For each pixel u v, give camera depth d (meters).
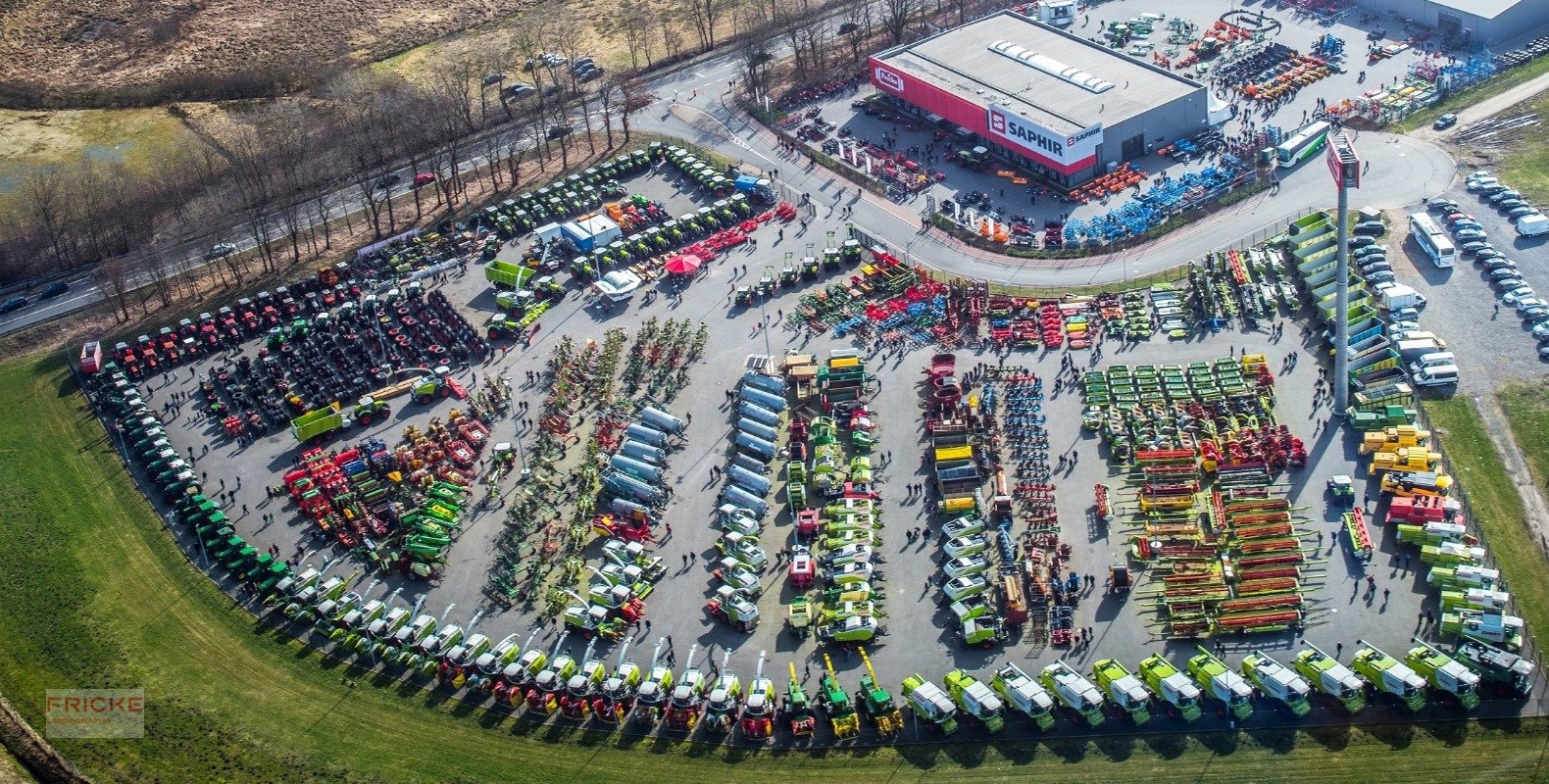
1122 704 139.75
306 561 172.62
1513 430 171.75
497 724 148.75
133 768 147.38
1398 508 158.62
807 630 155.25
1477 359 183.50
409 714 151.00
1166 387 184.00
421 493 181.75
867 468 174.62
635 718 146.88
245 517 181.75
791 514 171.62
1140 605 153.50
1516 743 134.00
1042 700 140.12
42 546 180.25
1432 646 143.88
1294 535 159.00
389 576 169.88
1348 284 193.38
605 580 162.25
